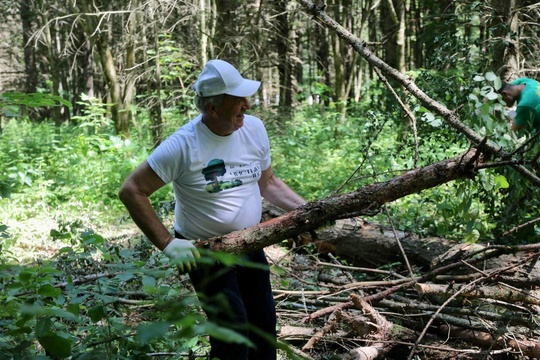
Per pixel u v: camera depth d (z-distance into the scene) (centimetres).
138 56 1655
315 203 350
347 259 607
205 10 1305
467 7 958
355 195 353
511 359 417
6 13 2397
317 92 1897
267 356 364
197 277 334
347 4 1828
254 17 1401
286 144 1245
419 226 598
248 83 329
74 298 304
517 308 446
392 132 1282
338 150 1267
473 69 816
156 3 1327
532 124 580
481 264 506
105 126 1617
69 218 852
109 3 1570
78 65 2552
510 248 443
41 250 704
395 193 359
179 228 359
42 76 2642
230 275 336
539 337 423
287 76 1897
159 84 1338
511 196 592
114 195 981
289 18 1619
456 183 530
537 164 414
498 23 803
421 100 490
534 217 565
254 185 358
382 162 928
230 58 1350
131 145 1238
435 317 421
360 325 430
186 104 1365
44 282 290
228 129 336
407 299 459
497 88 542
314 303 475
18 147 1328
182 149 335
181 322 145
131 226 840
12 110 332
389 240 577
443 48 689
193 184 341
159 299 254
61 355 266
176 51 1395
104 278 365
